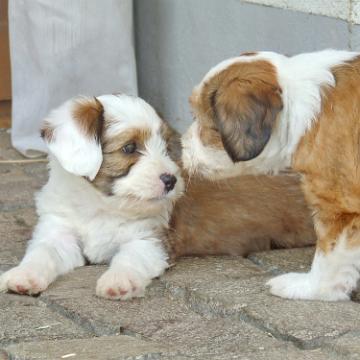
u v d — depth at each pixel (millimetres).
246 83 5762
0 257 7043
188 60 10016
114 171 6590
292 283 6039
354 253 5809
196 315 5867
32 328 5688
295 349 5285
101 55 9922
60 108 6809
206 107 5992
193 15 9820
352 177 5707
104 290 6102
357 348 5199
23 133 10094
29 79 9992
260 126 5656
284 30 8570
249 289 6191
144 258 6570
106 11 9797
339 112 5730
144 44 10766
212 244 7156
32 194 8672
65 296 6164
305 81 5824
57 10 9680
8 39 11523
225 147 5758
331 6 7996
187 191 7117
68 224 6934
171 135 6898
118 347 5305
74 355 5180
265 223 7227
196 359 5113
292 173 7273
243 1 9031
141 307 5992
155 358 5160
